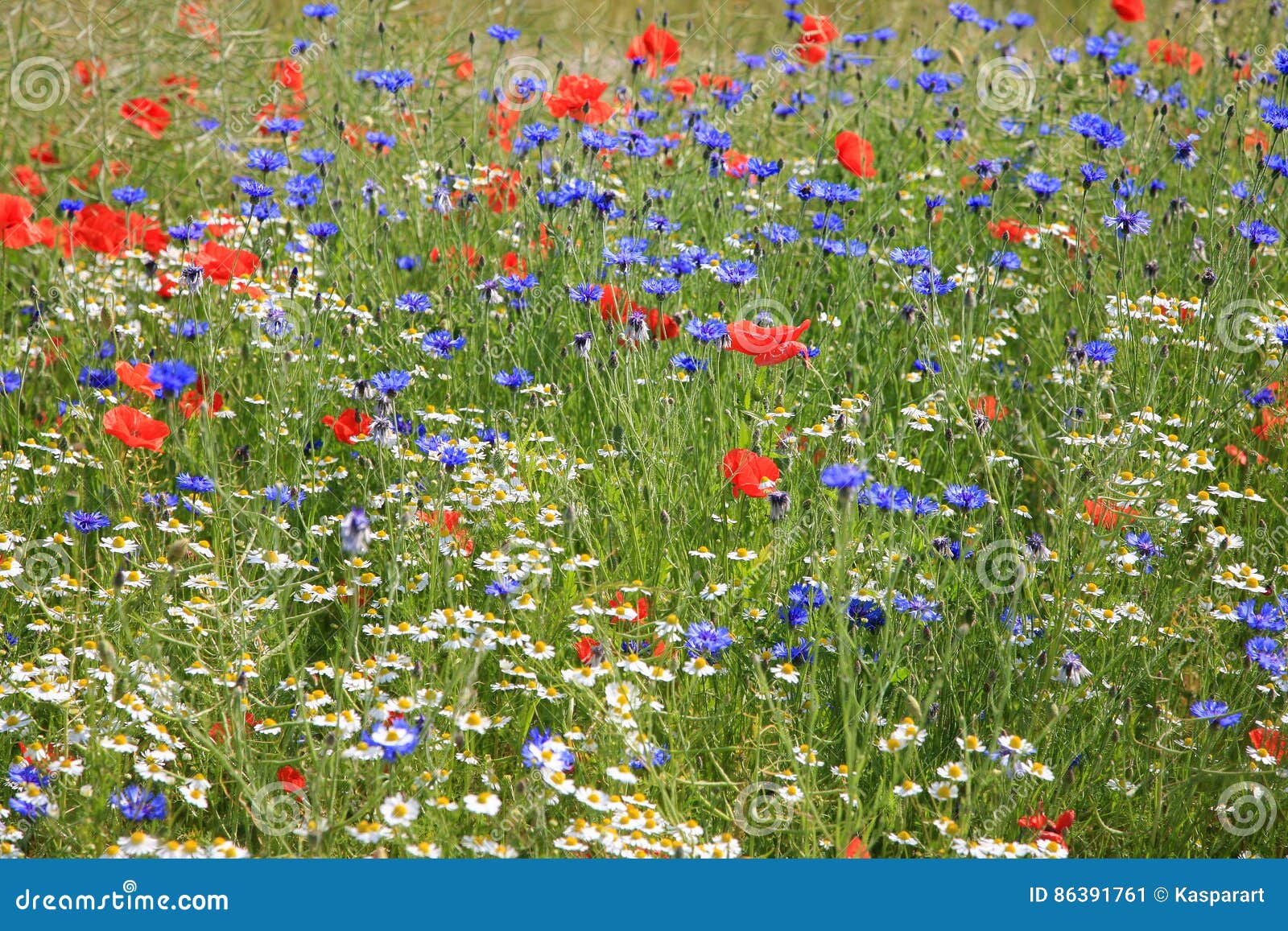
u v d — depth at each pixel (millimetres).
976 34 11156
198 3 9164
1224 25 9664
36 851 3889
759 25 10914
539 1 10844
